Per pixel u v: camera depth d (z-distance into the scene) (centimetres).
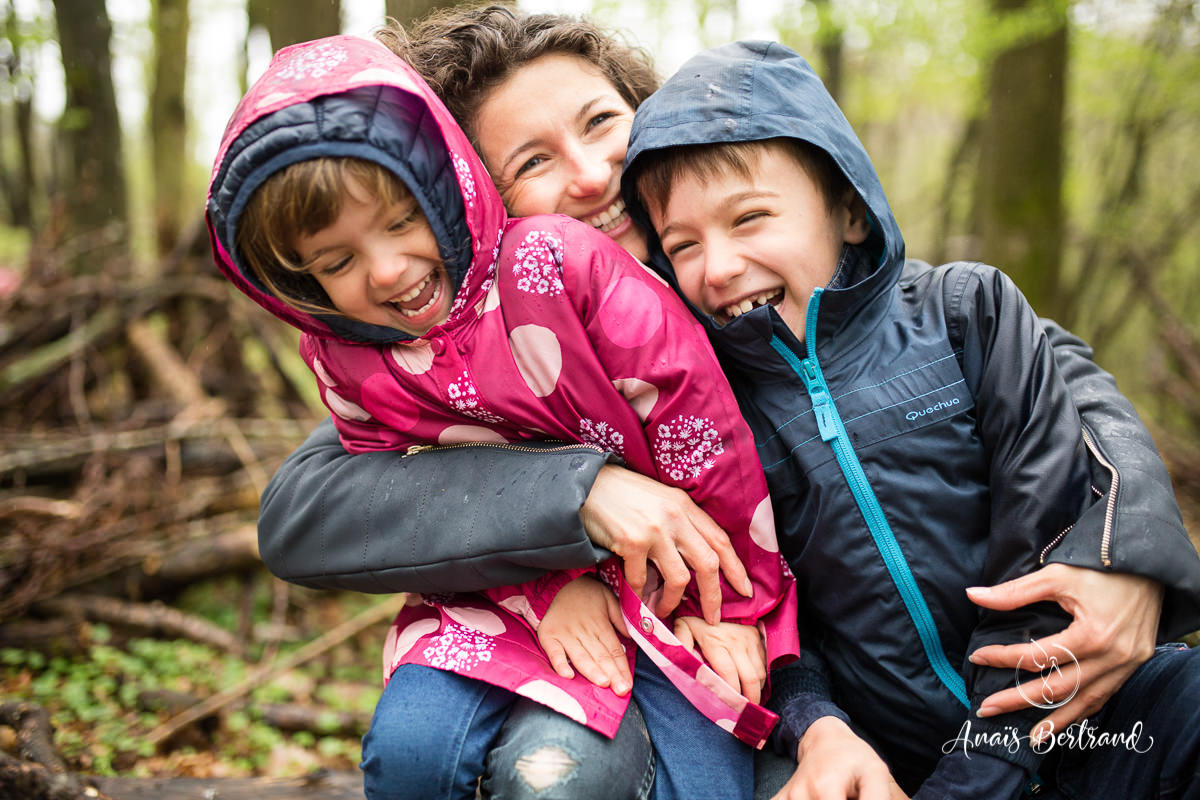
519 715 128
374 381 138
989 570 129
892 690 134
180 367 425
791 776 133
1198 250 959
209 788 186
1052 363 134
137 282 452
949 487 133
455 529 126
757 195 131
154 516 348
